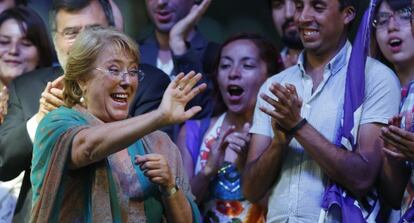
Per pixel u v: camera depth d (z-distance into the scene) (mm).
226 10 12898
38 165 6914
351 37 10141
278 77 8328
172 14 10375
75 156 6688
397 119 7488
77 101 7098
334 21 8094
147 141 7230
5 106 8375
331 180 7848
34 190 6949
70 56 7027
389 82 7984
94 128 6668
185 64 9938
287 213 7918
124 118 7055
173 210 7082
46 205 6707
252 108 9211
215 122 9281
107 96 6992
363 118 7910
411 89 8078
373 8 8047
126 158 7078
